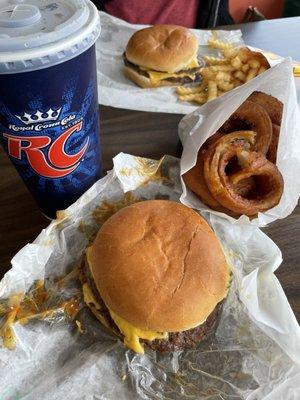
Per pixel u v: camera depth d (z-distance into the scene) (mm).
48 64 182
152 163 290
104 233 238
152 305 212
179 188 289
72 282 240
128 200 276
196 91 417
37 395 199
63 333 221
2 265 245
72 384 204
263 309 225
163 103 400
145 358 218
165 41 435
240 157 282
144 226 240
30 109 196
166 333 218
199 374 213
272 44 470
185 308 213
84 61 200
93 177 261
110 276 221
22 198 284
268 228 278
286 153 278
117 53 476
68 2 204
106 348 219
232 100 284
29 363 207
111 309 220
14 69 178
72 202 259
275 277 236
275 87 303
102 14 517
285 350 210
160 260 225
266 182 285
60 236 246
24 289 227
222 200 272
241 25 506
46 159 222
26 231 263
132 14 606
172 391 208
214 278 225
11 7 197
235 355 217
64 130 214
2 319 215
